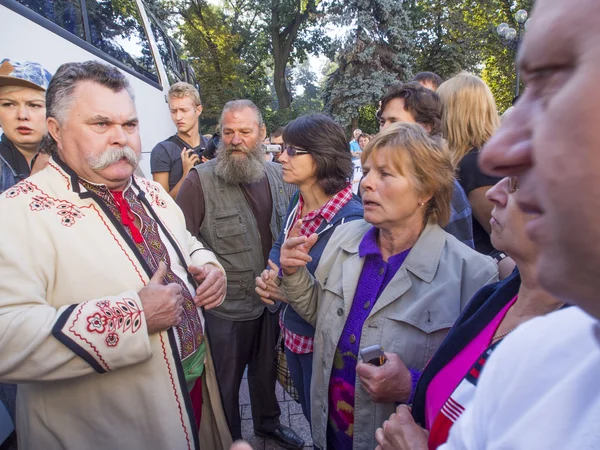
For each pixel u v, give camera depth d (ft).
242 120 7.38
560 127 0.77
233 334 7.44
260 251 7.78
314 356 5.04
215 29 64.59
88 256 4.21
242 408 9.84
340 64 50.31
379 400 3.92
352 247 5.00
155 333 4.41
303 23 70.79
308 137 5.89
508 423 1.49
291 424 9.24
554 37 0.79
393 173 4.26
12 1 6.89
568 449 1.22
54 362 3.69
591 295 0.84
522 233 2.55
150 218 5.16
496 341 2.71
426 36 57.11
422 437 3.08
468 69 56.34
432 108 6.43
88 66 4.47
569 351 1.41
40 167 6.40
